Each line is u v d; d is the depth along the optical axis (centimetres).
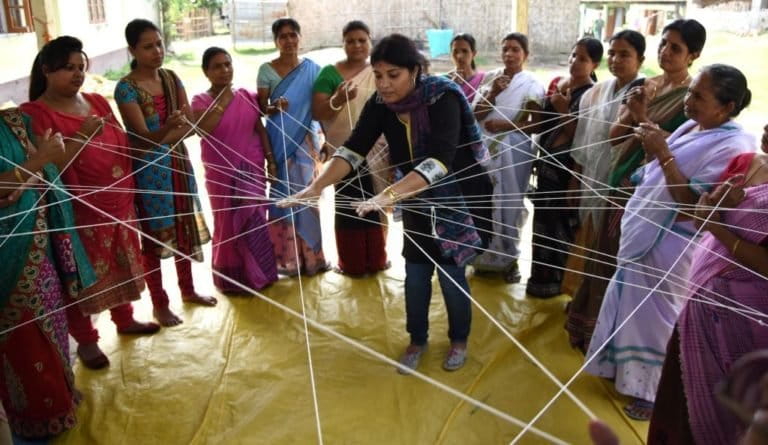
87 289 260
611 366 253
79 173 254
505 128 334
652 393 243
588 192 295
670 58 246
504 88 335
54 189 235
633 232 236
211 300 340
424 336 282
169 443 233
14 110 223
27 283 220
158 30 290
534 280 344
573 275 329
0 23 816
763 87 706
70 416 239
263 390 264
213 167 325
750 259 171
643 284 238
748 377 66
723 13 1060
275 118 344
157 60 288
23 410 230
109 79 1125
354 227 362
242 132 332
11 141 219
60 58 238
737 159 190
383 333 311
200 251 331
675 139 224
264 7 1558
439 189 239
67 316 267
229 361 286
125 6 1312
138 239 286
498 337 304
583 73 314
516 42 334
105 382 269
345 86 326
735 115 207
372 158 344
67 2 1009
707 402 182
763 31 994
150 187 298
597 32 1360
